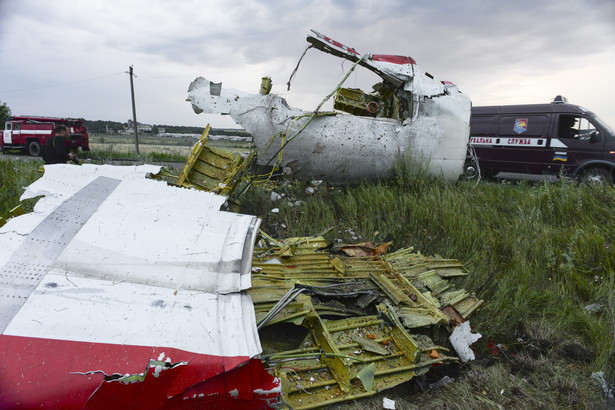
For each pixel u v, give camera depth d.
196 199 2.89
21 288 1.93
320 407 2.45
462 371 3.13
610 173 9.38
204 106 6.02
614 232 5.02
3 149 19.61
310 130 6.24
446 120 6.92
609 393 2.87
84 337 1.76
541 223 5.51
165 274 2.17
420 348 2.85
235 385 1.84
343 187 6.98
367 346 2.88
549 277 4.47
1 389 1.57
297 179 6.72
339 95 8.33
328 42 6.52
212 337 1.90
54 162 6.64
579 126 9.85
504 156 10.94
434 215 5.46
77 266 2.11
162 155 16.28
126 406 1.69
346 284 3.66
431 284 4.00
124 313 1.90
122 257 2.21
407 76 6.86
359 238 5.43
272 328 2.98
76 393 1.62
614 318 3.56
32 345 1.70
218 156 5.27
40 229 2.29
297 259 4.05
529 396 2.87
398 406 2.64
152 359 1.73
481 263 4.57
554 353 3.35
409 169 6.68
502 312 3.66
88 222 2.43
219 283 2.20
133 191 2.84
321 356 2.73
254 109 6.03
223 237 2.53
